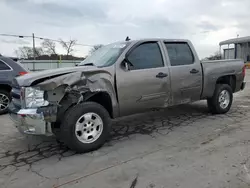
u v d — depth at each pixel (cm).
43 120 340
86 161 347
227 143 396
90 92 380
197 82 517
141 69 432
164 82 458
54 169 325
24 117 343
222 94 583
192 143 403
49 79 346
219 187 265
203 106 689
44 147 409
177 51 498
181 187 268
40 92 343
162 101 466
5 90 676
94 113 381
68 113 362
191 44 526
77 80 357
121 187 273
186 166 318
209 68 540
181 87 488
